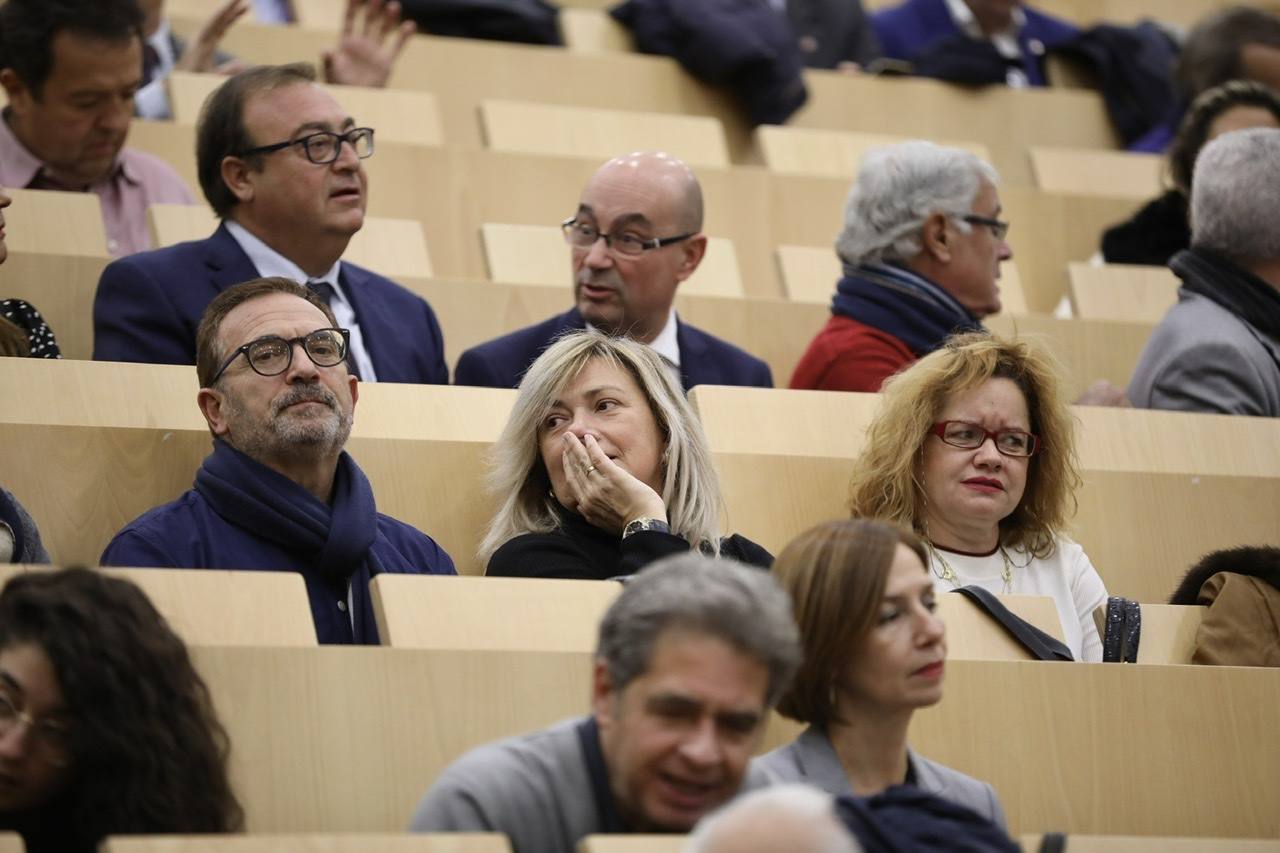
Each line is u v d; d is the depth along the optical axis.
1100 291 11.97
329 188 9.35
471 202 11.94
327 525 7.39
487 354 9.52
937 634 6.09
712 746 5.27
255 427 7.42
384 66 12.84
